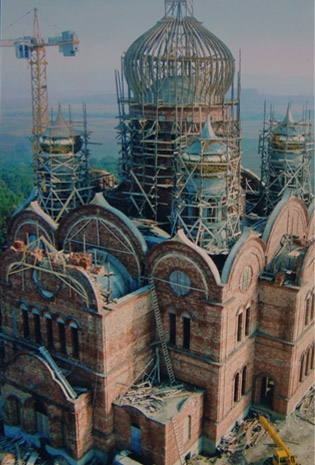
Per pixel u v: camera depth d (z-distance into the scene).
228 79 51.62
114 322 40.28
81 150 56.34
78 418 40.31
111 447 42.34
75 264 42.41
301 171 55.41
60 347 43.25
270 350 46.69
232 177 46.50
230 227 46.47
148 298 43.78
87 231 47.34
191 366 43.56
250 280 44.34
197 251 40.41
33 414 43.88
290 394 47.19
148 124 51.09
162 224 50.50
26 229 52.28
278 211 46.97
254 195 59.28
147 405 41.09
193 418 42.28
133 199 51.78
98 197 45.91
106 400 40.88
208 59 49.12
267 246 45.84
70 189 54.50
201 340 42.41
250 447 44.53
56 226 49.88
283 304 45.03
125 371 42.50
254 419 47.84
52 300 42.38
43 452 43.09
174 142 48.41
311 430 46.66
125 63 51.50
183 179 46.34
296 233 51.50
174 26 49.34
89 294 39.34
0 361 49.66
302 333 47.22
